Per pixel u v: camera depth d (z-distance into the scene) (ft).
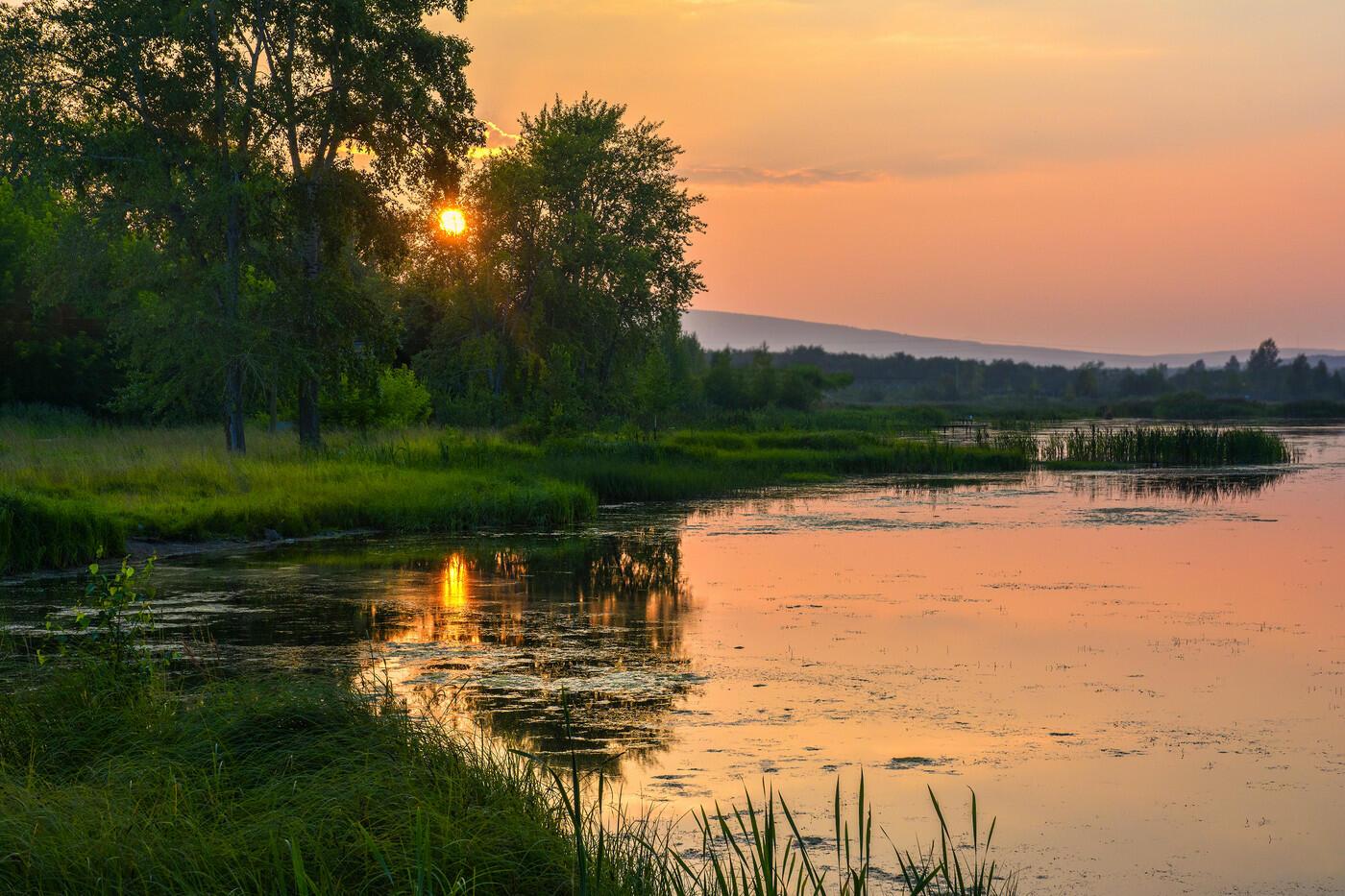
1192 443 157.69
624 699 34.47
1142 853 23.00
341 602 50.75
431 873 17.30
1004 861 22.54
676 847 22.76
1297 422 328.49
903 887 21.17
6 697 26.40
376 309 115.75
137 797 20.04
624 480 108.37
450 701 33.76
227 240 108.58
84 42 104.22
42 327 143.95
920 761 28.78
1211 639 44.14
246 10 106.93
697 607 50.52
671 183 201.67
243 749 23.02
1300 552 69.10
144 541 68.80
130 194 105.70
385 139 111.96
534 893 18.42
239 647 40.96
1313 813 25.34
